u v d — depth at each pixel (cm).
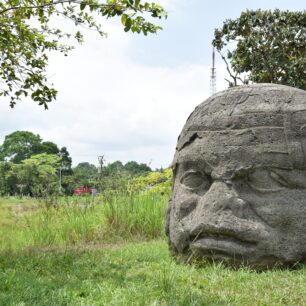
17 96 761
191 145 534
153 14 577
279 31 1397
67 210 994
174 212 545
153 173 1234
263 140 491
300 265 477
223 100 528
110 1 569
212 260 496
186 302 368
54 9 726
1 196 2789
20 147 4291
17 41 741
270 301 372
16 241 859
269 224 479
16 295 396
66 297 396
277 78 1404
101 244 818
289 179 486
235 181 496
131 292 403
